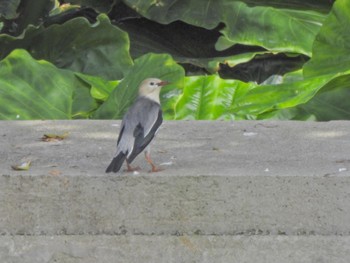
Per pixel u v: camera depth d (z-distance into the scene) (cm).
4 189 870
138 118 865
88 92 1486
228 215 867
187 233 869
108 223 870
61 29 1647
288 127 1126
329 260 862
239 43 1656
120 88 1456
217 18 1686
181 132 1102
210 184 862
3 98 1438
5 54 1673
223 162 940
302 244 861
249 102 1406
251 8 1667
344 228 863
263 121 1166
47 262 873
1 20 1800
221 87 1494
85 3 1819
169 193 865
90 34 1664
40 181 867
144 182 863
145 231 871
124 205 867
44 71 1478
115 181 864
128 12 1845
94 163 943
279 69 1786
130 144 856
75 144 1044
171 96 1425
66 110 1458
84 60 1675
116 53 1675
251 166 917
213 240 865
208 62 1705
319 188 859
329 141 1046
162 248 866
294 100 1379
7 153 998
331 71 1451
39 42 1662
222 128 1123
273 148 1012
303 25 1638
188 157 970
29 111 1433
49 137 1076
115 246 868
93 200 868
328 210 862
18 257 874
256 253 864
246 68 1798
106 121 1175
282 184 859
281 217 865
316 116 1459
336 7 1431
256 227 868
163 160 956
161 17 1706
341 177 858
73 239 869
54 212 871
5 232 875
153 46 1809
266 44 1638
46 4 1838
